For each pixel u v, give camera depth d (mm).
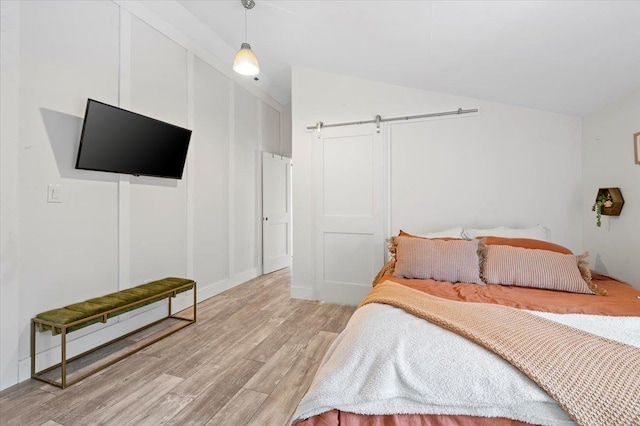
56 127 1948
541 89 2318
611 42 1629
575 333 1037
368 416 935
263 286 3900
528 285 1884
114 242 2338
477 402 846
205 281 3359
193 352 2109
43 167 1883
